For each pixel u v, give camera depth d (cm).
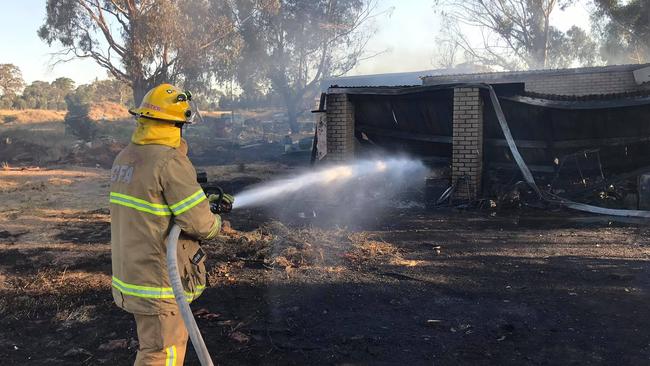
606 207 843
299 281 505
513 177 973
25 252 650
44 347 371
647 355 331
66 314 431
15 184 1384
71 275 546
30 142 2789
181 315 235
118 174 250
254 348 358
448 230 719
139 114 246
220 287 491
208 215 246
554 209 836
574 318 396
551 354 339
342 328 391
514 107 902
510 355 340
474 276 507
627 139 871
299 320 409
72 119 3234
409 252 606
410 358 339
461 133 909
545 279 491
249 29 3931
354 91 1005
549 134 918
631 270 508
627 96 834
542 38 3866
